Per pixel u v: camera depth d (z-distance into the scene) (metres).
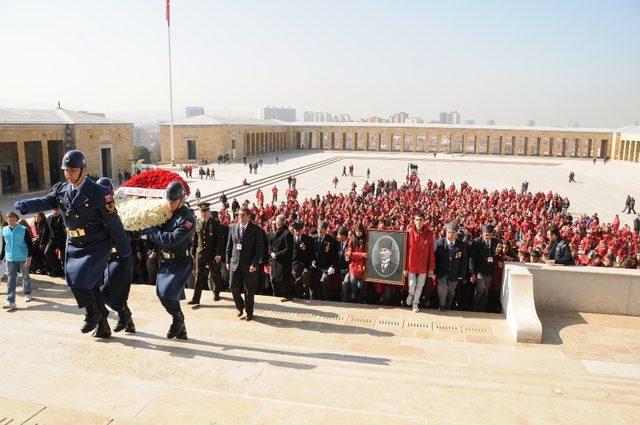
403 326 8.80
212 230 9.77
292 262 10.84
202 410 4.34
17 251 8.91
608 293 9.50
